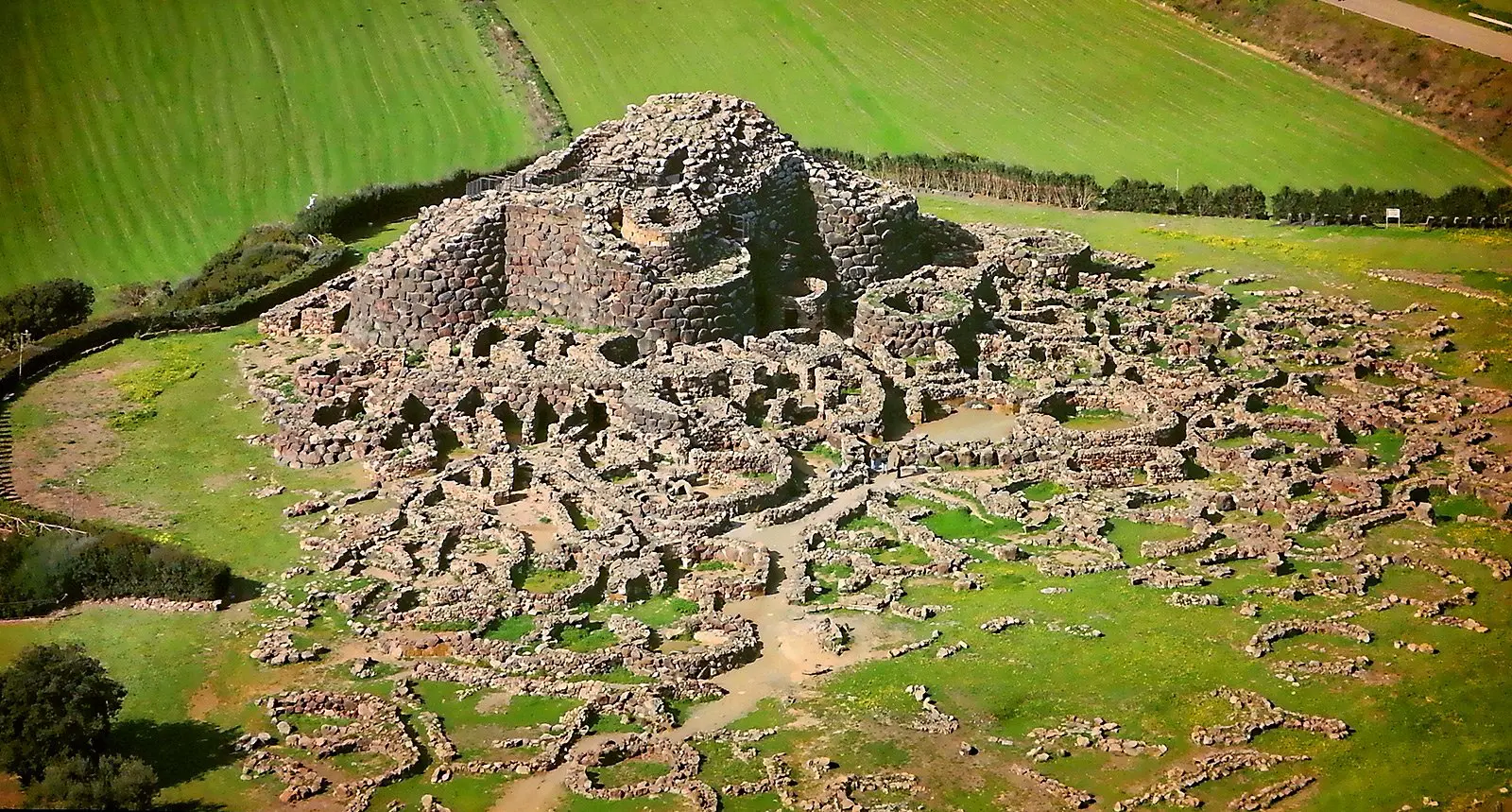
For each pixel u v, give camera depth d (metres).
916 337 143.75
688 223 143.50
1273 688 96.31
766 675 99.38
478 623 103.19
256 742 91.56
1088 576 110.50
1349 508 118.44
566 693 96.62
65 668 88.62
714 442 127.00
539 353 138.00
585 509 117.69
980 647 101.25
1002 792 86.94
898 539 115.81
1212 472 127.19
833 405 133.62
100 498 119.31
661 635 102.44
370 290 142.38
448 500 119.44
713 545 111.88
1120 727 92.56
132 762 85.69
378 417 128.62
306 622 103.50
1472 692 95.44
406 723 93.44
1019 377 140.75
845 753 90.38
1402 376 143.12
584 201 142.50
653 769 89.94
